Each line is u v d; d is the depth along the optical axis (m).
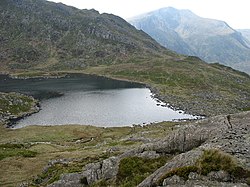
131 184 28.78
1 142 88.94
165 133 82.12
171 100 174.38
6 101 140.25
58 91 188.75
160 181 23.44
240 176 20.56
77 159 55.19
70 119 126.69
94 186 33.31
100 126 118.25
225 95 199.75
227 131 28.12
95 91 193.62
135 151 36.59
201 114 145.88
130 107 152.00
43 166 55.97
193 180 21.53
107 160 37.78
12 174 52.75
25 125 117.38
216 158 22.22
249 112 31.78
